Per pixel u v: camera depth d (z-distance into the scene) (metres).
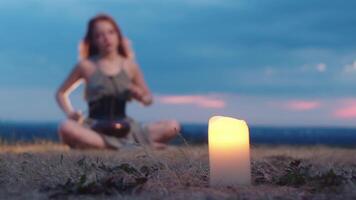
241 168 3.54
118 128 8.40
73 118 8.71
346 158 6.18
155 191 3.43
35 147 8.59
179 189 3.49
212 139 3.55
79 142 8.32
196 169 4.21
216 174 3.54
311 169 4.26
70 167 4.18
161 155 5.32
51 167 4.20
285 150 7.86
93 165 4.09
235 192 3.36
